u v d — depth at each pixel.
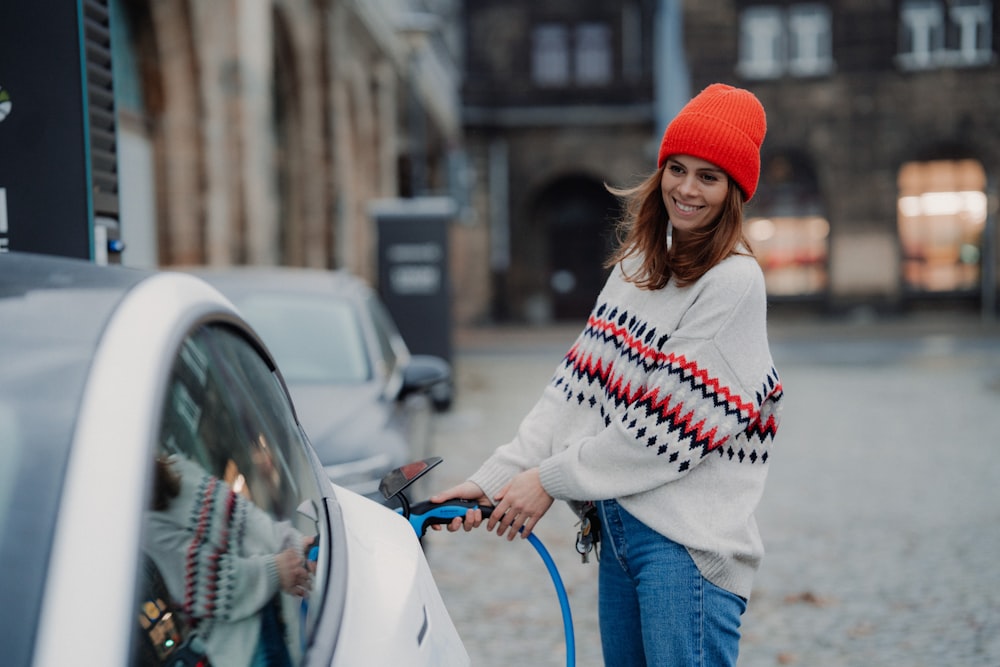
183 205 9.91
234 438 1.42
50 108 2.83
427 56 23.50
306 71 14.30
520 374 15.93
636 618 2.10
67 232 2.84
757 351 1.96
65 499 1.03
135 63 9.56
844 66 27.92
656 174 2.06
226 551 1.25
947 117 27.73
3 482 1.04
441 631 1.70
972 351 18.22
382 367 5.40
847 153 28.06
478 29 30.00
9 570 0.97
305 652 1.29
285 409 1.84
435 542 5.84
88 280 1.38
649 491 1.98
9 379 1.14
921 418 10.54
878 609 4.64
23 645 0.93
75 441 1.08
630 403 2.01
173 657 1.05
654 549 1.99
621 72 30.09
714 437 1.92
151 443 1.13
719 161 1.96
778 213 28.58
